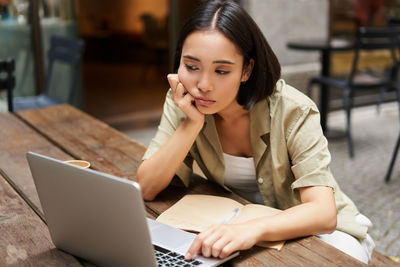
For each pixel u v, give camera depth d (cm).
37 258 114
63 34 498
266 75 137
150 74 820
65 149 201
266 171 151
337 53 575
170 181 157
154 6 952
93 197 99
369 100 618
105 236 103
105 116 555
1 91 481
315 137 137
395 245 273
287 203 150
